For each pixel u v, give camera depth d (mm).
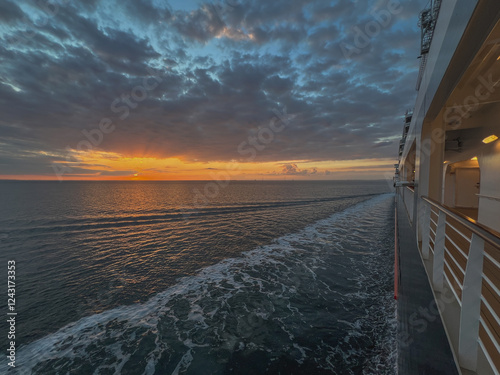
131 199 47781
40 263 12945
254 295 8508
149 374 5219
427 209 3549
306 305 7688
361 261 11836
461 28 1910
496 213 5180
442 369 2010
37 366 5605
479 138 5379
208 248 15031
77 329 6961
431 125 4312
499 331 2086
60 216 27469
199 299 8406
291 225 22359
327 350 5613
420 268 3426
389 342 5668
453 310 2311
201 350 5828
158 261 12922
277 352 5629
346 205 39562
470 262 1749
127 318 7426
